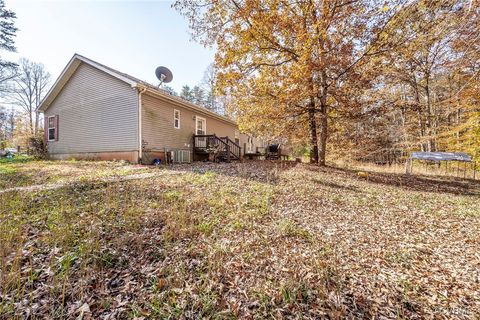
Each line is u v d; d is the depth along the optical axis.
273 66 9.35
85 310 1.74
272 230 3.31
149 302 1.84
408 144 14.58
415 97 14.20
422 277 2.32
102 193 4.62
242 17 8.01
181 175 6.76
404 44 7.40
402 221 3.99
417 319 1.76
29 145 13.56
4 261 2.23
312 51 7.91
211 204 4.22
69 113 11.67
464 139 11.78
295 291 1.99
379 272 2.38
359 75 8.66
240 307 1.82
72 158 10.99
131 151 9.70
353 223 3.81
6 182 5.66
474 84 5.78
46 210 3.62
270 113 9.76
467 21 3.90
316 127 11.43
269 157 18.77
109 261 2.37
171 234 2.94
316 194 5.41
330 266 2.44
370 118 10.34
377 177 8.58
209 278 2.15
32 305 1.77
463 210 4.73
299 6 8.17
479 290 2.12
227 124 17.42
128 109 9.80
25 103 27.11
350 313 1.79
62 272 2.13
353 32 7.94
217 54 8.95
